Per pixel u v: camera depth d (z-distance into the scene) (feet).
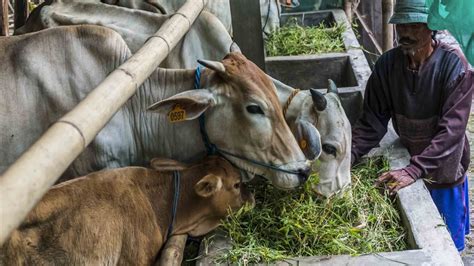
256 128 12.04
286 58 20.75
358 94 17.83
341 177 13.48
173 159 12.98
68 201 10.48
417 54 14.58
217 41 15.35
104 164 12.78
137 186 11.55
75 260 10.26
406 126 15.46
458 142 14.64
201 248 12.24
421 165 14.33
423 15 13.83
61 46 12.73
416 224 12.69
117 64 12.75
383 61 15.33
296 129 13.11
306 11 26.61
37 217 10.08
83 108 8.48
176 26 12.67
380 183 14.23
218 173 12.04
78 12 16.07
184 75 12.95
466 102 14.57
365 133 15.64
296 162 12.29
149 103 12.97
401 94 15.14
